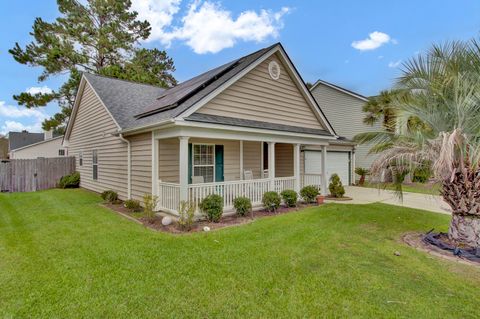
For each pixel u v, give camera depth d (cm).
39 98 2002
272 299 321
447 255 468
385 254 470
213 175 972
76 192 1216
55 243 507
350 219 729
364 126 1766
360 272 396
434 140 497
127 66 2245
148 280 364
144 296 325
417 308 305
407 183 1585
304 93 1040
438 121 534
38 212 785
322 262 431
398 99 607
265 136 867
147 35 2386
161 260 430
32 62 1911
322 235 575
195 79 1118
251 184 842
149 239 534
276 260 436
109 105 1045
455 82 489
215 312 296
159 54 2491
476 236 494
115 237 545
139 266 407
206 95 716
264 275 382
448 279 377
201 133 700
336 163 1546
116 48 2197
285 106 984
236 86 823
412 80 569
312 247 499
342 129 1914
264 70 912
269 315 291
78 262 420
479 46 482
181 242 518
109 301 314
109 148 1073
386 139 638
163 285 351
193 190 702
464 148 470
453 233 523
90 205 902
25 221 675
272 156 895
